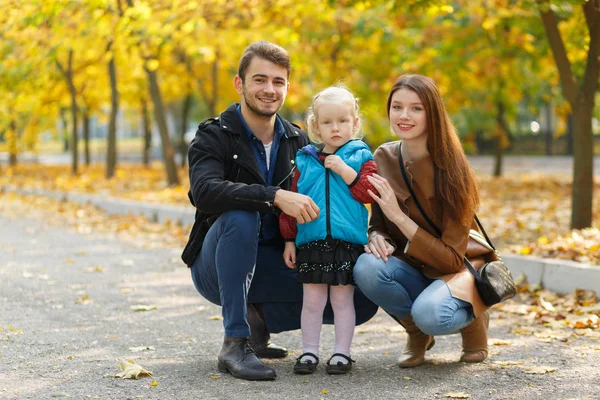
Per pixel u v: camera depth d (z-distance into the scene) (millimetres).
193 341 5578
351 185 4527
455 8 13555
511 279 4660
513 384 4430
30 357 5000
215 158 4754
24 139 33406
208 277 4789
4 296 7215
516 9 12180
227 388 4312
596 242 8375
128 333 5805
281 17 14258
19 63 17703
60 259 9641
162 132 18516
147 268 9031
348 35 16328
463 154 4660
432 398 4145
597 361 4992
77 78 27578
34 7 11867
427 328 4375
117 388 4293
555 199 15906
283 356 5117
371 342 5656
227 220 4500
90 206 15719
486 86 20328
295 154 5020
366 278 4492
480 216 12891
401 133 4625
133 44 14664
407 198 4656
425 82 4625
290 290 4848
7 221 14055
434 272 4613
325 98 4676
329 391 4270
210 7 13055
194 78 27281
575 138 9875
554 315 6484
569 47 13570
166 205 14039
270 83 4746
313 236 4527
